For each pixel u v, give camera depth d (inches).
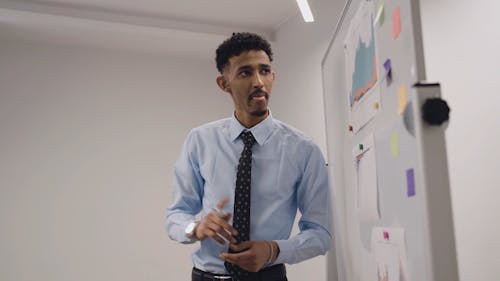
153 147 138.5
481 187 62.1
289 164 65.7
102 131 134.2
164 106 141.8
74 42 132.4
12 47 130.0
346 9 59.7
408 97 36.8
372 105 47.9
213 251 63.8
